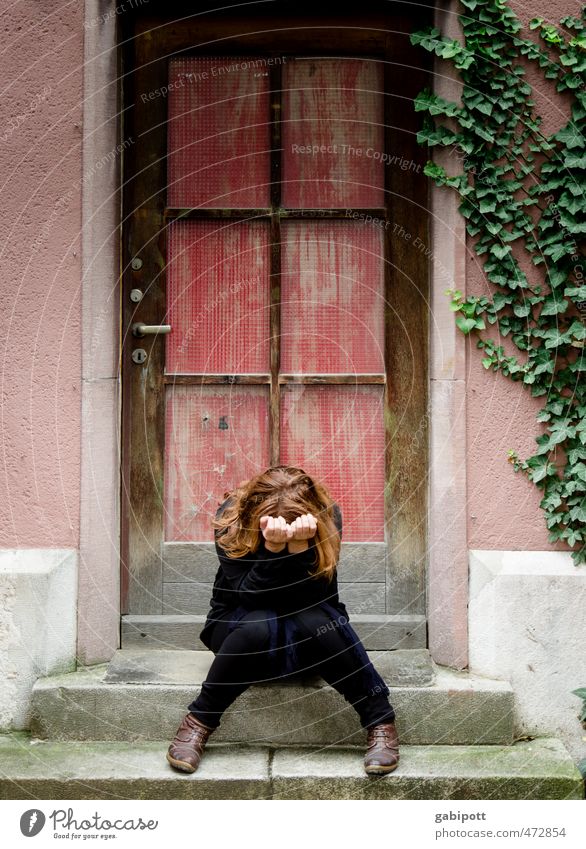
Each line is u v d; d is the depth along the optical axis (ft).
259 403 9.79
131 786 7.77
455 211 8.96
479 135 8.80
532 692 8.80
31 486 9.12
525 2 8.91
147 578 9.70
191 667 9.02
